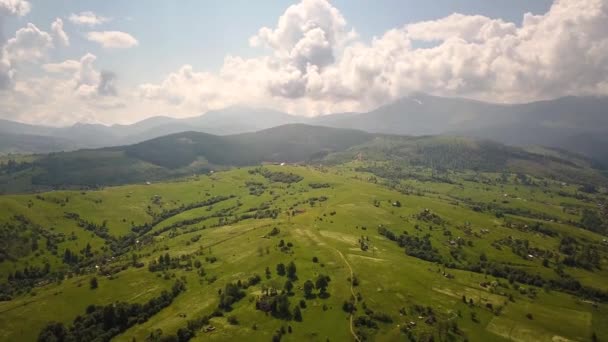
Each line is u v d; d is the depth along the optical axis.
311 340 191.00
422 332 196.12
